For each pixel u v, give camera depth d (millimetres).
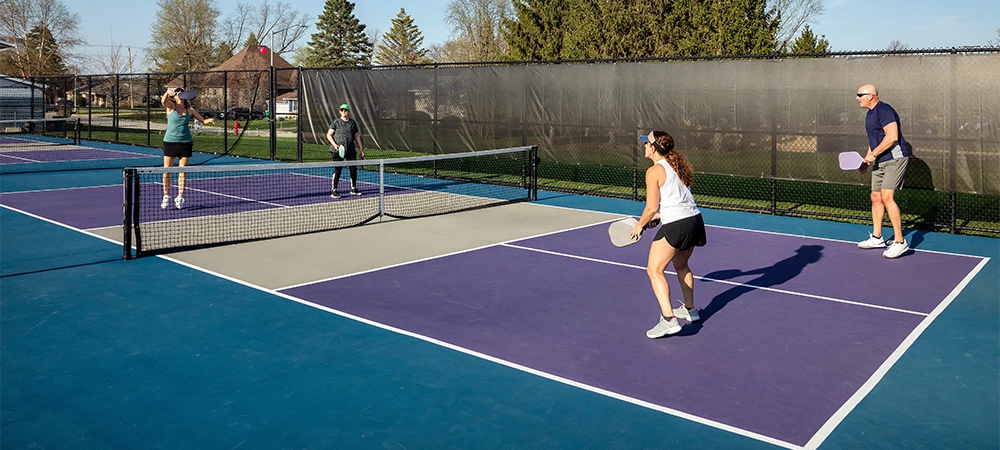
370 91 18688
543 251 10156
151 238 10617
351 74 18984
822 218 13352
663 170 6336
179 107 13250
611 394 5312
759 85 13211
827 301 7863
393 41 83812
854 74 12281
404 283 8328
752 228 12250
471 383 5480
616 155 15055
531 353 6141
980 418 4992
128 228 9234
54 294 7688
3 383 5352
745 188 16719
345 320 6953
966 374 5809
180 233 11047
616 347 6316
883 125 9930
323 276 8594
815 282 8680
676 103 14133
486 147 16828
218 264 9125
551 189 16500
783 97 13008
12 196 14633
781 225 12555
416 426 4750
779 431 4754
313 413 4926
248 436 4578
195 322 6832
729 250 10461
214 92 51500
